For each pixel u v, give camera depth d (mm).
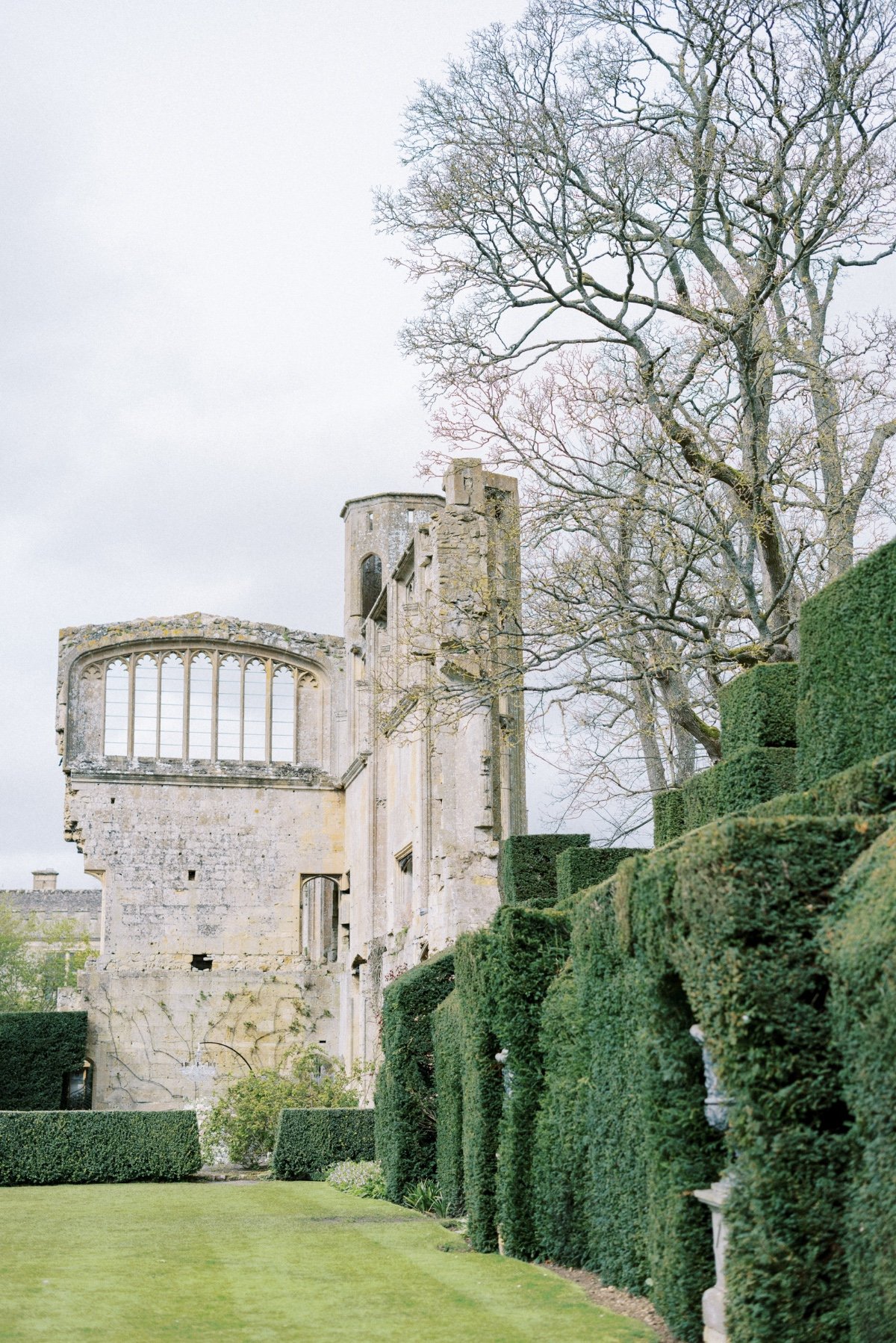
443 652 28375
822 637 15875
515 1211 16516
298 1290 14289
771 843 10047
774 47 24078
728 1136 10359
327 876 48406
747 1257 9508
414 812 37156
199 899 47375
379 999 40656
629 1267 13250
